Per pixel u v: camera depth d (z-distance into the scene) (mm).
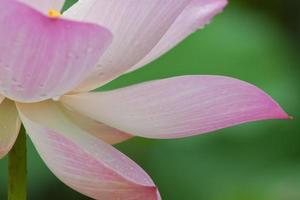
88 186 693
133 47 708
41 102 719
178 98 724
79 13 705
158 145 1087
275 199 1060
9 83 677
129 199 693
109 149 706
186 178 1085
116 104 726
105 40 656
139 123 728
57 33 647
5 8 636
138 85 728
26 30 646
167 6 701
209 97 723
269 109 725
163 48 761
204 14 790
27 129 701
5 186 1062
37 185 1054
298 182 1083
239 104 724
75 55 661
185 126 729
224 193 1074
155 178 1082
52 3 706
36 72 668
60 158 687
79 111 729
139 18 700
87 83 718
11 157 726
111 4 698
